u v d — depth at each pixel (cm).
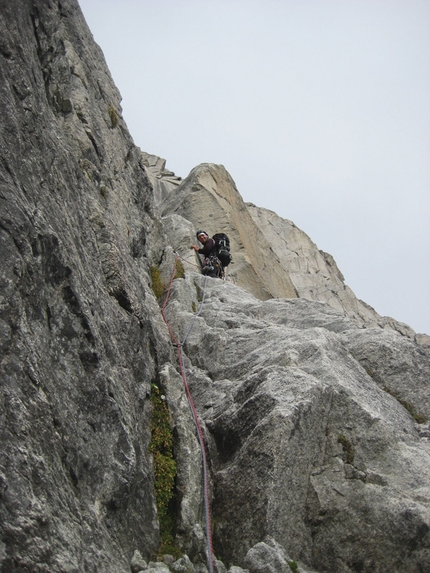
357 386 1087
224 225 2341
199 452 982
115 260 1042
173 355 1233
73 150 1211
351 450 970
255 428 945
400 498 895
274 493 888
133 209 1438
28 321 736
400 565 852
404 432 1038
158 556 823
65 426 741
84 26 1478
